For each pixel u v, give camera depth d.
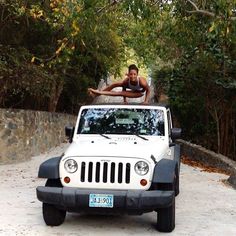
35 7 11.70
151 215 7.59
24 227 6.68
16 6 12.12
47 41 14.96
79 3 9.39
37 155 14.61
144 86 8.13
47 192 6.28
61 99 22.33
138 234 6.48
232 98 15.38
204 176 11.95
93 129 7.55
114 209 6.16
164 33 12.73
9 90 14.81
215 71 14.72
